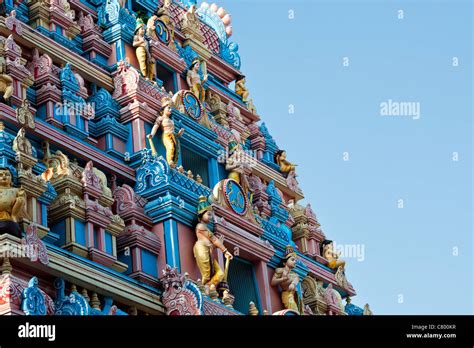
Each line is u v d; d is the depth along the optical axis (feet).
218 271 102.63
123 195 102.78
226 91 131.13
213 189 109.60
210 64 131.13
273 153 132.36
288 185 130.11
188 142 112.98
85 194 96.63
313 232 127.34
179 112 113.09
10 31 103.91
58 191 95.71
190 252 102.99
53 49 107.76
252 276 110.01
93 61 112.68
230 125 126.82
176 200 103.30
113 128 107.86
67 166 96.68
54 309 84.94
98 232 96.07
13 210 86.74
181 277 96.02
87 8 117.29
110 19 116.78
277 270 112.47
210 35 133.80
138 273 98.37
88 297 89.30
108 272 92.22
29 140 98.27
